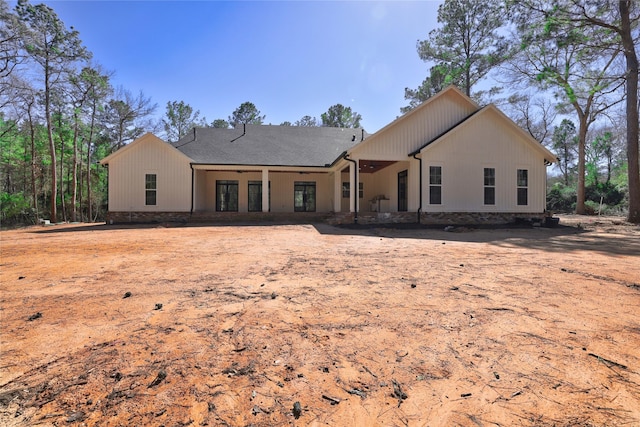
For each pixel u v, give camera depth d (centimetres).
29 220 2369
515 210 1464
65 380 207
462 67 2395
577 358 228
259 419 171
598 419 166
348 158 1447
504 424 164
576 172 4166
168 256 645
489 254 654
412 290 396
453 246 769
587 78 1608
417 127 1487
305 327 287
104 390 196
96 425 166
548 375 207
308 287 412
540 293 381
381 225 1355
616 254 650
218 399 187
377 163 1731
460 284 423
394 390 194
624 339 257
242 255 652
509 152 1463
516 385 196
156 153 1659
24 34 1892
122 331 282
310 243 834
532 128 3422
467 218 1425
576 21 1434
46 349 249
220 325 293
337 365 223
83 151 2991
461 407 178
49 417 173
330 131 2267
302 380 206
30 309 338
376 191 2123
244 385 201
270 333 275
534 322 293
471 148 1437
